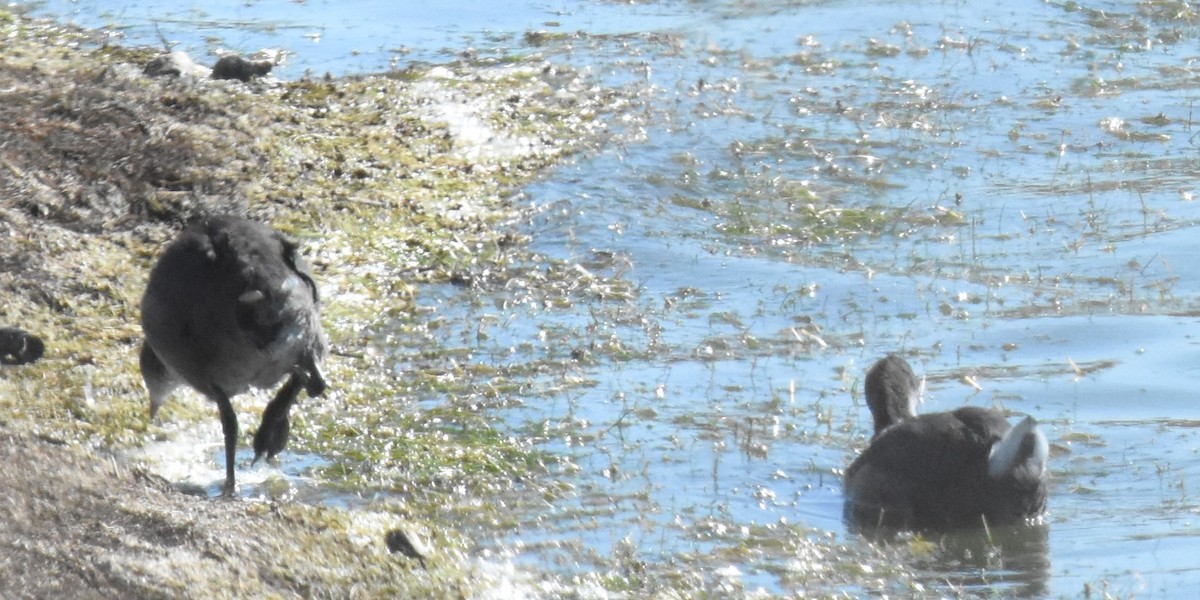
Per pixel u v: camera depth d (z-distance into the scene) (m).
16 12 56.81
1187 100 51.19
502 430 28.94
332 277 35.84
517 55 54.28
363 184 40.84
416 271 36.88
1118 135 47.94
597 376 31.72
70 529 21.41
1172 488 26.73
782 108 50.22
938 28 59.31
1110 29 59.19
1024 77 53.56
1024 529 25.47
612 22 60.19
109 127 39.91
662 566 23.72
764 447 28.36
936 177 44.78
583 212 41.06
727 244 39.84
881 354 33.19
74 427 26.92
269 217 37.88
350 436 28.36
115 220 35.91
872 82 53.16
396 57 53.56
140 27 55.94
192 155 39.53
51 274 32.25
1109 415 29.81
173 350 24.36
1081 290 36.75
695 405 30.41
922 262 38.81
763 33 59.00
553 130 46.59
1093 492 26.75
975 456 25.73
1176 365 32.12
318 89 47.00
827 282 37.44
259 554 21.75
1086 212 41.88
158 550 21.27
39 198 35.66
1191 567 23.66
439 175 42.28
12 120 39.25
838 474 27.62
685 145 46.44
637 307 35.56
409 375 31.41
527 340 33.47
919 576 23.64
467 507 25.52
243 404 29.02
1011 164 45.75
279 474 26.47
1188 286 36.78
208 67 49.97
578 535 24.72
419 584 22.22
